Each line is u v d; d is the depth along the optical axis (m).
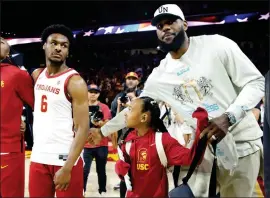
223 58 1.66
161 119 1.93
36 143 1.85
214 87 1.67
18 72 1.91
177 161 1.69
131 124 1.82
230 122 1.52
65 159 1.80
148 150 1.78
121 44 14.02
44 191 1.83
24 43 11.04
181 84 1.72
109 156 5.56
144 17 11.42
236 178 1.79
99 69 13.63
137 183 1.83
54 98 1.78
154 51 14.31
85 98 1.79
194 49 1.71
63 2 11.09
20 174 1.98
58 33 1.82
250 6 10.28
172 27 1.67
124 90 3.65
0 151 1.90
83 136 1.77
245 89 1.62
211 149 1.68
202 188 1.67
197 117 1.52
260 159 1.86
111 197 3.51
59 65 1.82
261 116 3.46
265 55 10.53
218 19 9.12
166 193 1.80
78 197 1.88
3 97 1.88
